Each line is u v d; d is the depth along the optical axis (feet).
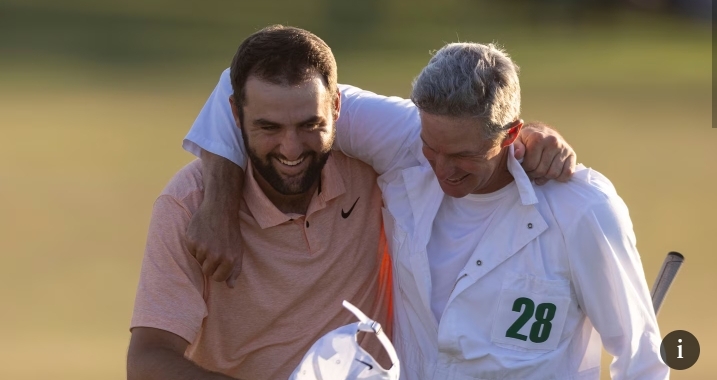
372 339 46.19
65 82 334.03
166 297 42.27
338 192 44.88
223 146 43.57
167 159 224.74
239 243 42.86
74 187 197.47
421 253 43.93
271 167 41.91
